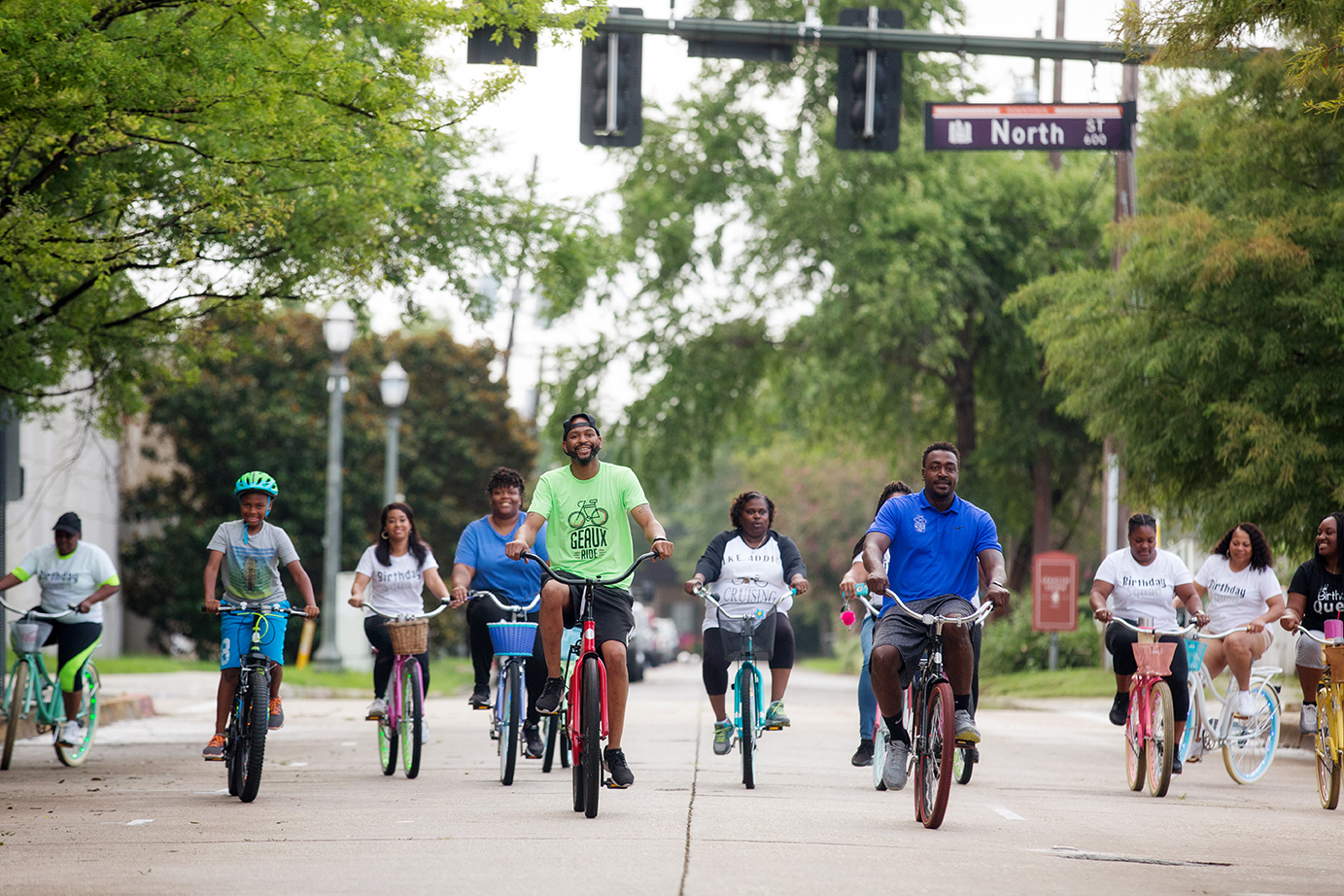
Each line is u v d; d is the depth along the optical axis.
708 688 31.62
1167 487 51.84
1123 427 51.12
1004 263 95.38
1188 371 48.59
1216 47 38.75
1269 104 47.28
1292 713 54.16
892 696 25.70
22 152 37.25
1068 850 23.39
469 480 120.62
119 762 40.25
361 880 19.73
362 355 118.44
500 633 33.03
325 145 38.09
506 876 19.92
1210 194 50.53
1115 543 72.81
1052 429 101.19
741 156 101.25
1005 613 99.19
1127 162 67.94
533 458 123.62
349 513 115.44
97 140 34.81
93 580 39.28
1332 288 44.62
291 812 27.53
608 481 26.16
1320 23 35.91
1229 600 38.34
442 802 28.84
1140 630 34.44
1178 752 35.28
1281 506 46.09
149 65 34.34
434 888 19.06
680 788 30.78
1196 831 26.78
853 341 94.94
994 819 27.16
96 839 24.45
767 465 188.38
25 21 32.41
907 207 91.25
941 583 25.86
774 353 102.62
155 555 112.56
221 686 30.61
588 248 56.59
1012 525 109.75
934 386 108.62
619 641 26.09
